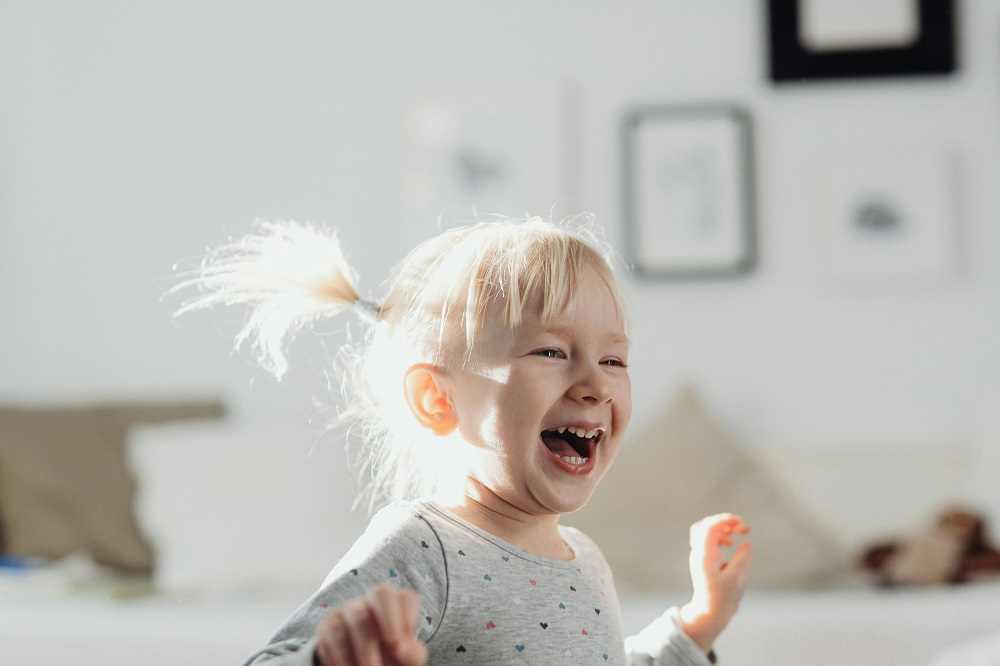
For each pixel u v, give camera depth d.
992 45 2.82
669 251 2.84
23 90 3.00
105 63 3.00
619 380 0.91
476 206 2.89
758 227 2.84
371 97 2.95
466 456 0.91
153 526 2.36
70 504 2.51
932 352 2.79
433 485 1.04
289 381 2.79
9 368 2.94
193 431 2.49
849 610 1.87
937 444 2.76
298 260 1.03
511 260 0.92
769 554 2.45
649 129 2.87
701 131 2.85
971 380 2.77
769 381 2.81
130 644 1.80
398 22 2.95
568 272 0.91
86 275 2.96
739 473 2.61
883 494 2.71
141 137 2.98
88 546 2.46
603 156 2.88
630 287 2.84
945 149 2.81
